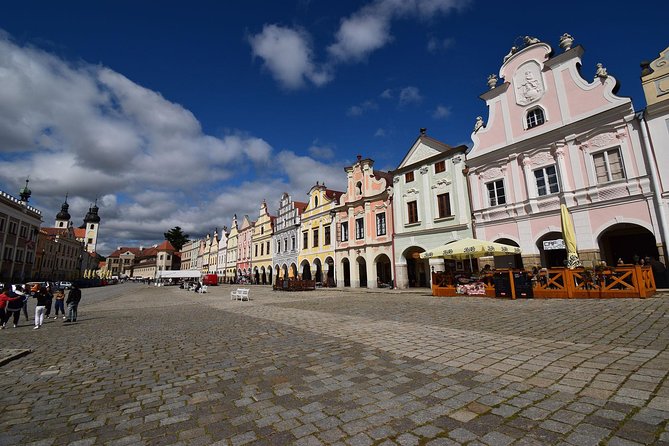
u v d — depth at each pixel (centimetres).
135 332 1034
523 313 1009
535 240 1902
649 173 1534
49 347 849
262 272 5600
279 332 898
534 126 1992
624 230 1944
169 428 358
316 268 4091
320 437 324
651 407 342
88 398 459
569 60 1867
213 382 503
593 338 637
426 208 2625
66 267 8425
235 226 6956
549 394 394
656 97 1542
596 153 1717
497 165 2142
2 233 5100
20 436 348
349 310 1338
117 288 6444
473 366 514
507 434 311
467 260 2336
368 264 3148
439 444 301
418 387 441
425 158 2675
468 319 957
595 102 1742
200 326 1095
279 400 421
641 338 611
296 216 4547
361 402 403
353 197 3500
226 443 321
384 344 689
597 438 294
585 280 1290
